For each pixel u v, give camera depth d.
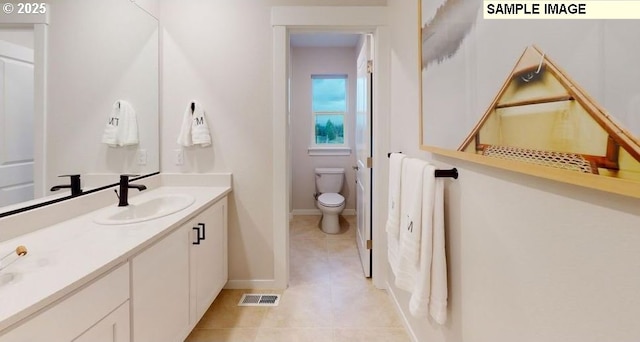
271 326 1.86
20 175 1.24
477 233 1.01
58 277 0.88
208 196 1.96
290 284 2.40
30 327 0.76
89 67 1.60
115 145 1.80
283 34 2.21
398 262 1.39
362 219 2.72
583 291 0.61
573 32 0.58
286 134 2.27
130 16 1.92
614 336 0.55
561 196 0.66
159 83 2.23
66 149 1.46
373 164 2.36
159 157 2.25
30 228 1.27
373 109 2.34
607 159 0.52
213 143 2.26
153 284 1.28
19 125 1.23
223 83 2.24
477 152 0.94
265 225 2.30
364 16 2.20
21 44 1.23
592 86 0.55
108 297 1.01
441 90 1.21
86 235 1.24
